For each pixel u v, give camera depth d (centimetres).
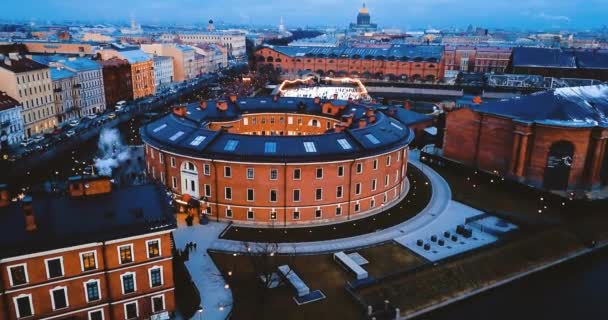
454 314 5800
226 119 10344
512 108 9694
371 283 5891
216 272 6194
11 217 4750
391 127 8919
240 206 7544
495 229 7500
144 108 16500
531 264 6788
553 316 5847
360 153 7638
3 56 12525
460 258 6556
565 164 8881
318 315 5375
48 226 4691
